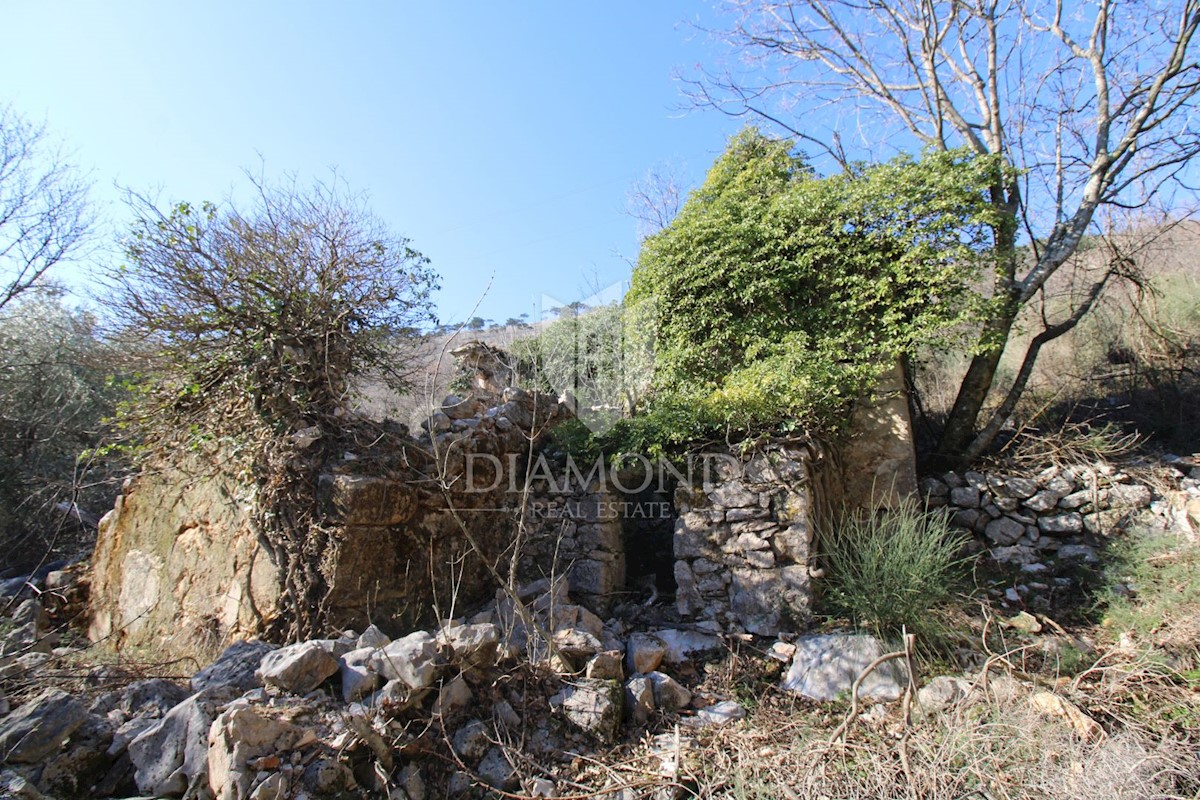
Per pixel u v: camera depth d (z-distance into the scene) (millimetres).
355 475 4184
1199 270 9344
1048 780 2828
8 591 5891
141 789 2738
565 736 3518
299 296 4707
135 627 5066
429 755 3131
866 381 5855
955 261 5824
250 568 4238
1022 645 4438
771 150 7629
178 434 4922
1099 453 6145
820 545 5238
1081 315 6770
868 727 3605
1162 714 3582
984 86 7305
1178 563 4918
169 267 4395
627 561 6023
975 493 6227
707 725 3773
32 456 8070
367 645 3578
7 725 2777
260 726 2701
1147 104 6344
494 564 5172
